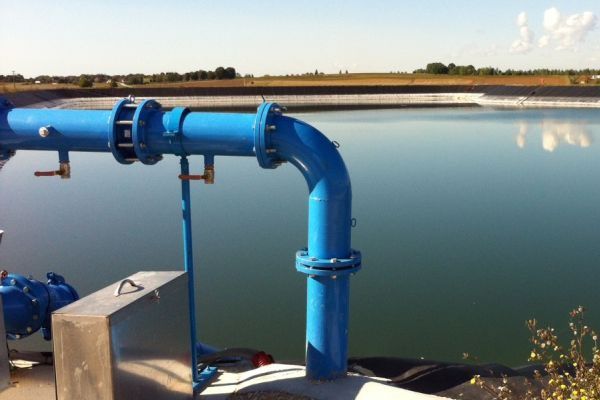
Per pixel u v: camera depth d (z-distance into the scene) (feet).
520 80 301.02
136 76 336.90
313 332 14.69
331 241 14.25
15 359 16.85
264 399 13.92
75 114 14.28
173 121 13.71
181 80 340.80
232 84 307.78
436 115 176.04
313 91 263.29
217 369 15.94
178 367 12.76
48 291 16.69
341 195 14.05
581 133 119.55
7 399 14.42
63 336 10.23
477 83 305.73
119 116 13.89
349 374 15.58
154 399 11.64
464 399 15.10
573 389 11.87
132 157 14.43
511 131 124.98
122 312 10.43
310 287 14.56
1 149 14.84
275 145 13.70
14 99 185.26
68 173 14.90
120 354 10.36
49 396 14.58
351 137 116.06
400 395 13.87
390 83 314.55
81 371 10.25
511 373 16.78
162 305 11.91
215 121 13.62
